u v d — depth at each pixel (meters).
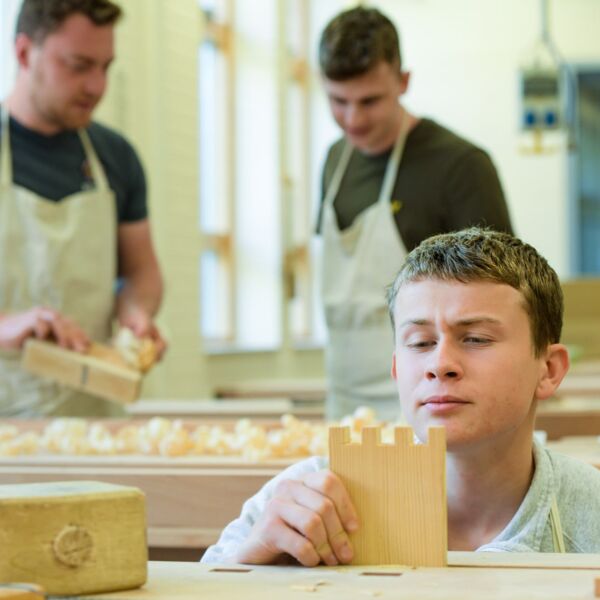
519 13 10.26
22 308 3.07
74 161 3.14
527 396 1.30
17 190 3.04
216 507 1.87
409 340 1.29
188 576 1.02
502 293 1.27
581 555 1.10
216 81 7.52
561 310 1.41
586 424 3.09
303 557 1.06
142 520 0.96
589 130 10.31
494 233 1.39
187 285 5.93
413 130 2.99
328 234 3.15
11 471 1.94
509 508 1.35
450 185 2.89
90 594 0.92
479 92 10.30
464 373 1.25
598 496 1.37
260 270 7.62
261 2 7.61
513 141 10.27
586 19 10.23
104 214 3.16
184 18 5.82
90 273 3.13
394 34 2.88
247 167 7.63
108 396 2.68
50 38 2.84
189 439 2.21
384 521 1.07
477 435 1.26
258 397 5.43
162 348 3.13
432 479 1.06
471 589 0.92
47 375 2.71
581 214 10.41
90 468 1.97
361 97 2.86
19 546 0.91
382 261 3.01
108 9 2.86
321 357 8.80
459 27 10.30
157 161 5.50
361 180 3.09
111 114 5.02
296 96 8.99
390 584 0.95
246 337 7.64
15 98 3.04
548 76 7.54
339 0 9.04
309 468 1.44
